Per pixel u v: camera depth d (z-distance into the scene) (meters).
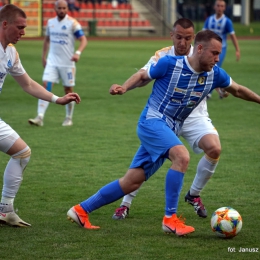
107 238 12.62
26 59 59.78
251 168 19.66
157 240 12.52
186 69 12.68
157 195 16.41
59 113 31.23
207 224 13.84
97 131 26.08
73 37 27.97
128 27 103.06
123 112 31.62
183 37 14.73
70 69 28.17
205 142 14.27
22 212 14.57
